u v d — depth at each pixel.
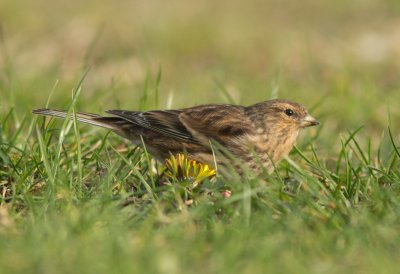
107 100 17.45
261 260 7.83
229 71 21.14
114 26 23.39
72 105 10.68
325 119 15.49
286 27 24.22
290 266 7.81
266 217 8.89
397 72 20.34
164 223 8.99
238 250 8.00
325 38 22.73
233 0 26.81
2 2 24.67
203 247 8.23
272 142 11.70
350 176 10.40
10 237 8.62
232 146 11.38
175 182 10.11
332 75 19.19
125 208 9.31
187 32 22.91
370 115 15.86
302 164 11.70
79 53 21.95
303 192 9.91
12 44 21.59
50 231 8.43
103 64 20.88
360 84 18.14
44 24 23.55
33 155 10.75
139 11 25.11
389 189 10.00
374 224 8.75
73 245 8.07
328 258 8.12
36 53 21.53
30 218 9.21
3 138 11.84
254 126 11.63
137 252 8.00
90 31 22.94
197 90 18.39
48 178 9.92
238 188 9.47
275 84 14.70
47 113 11.39
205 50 22.52
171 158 10.49
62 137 10.52
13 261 7.71
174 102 16.84
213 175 10.38
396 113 15.81
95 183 10.42
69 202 9.37
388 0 25.62
